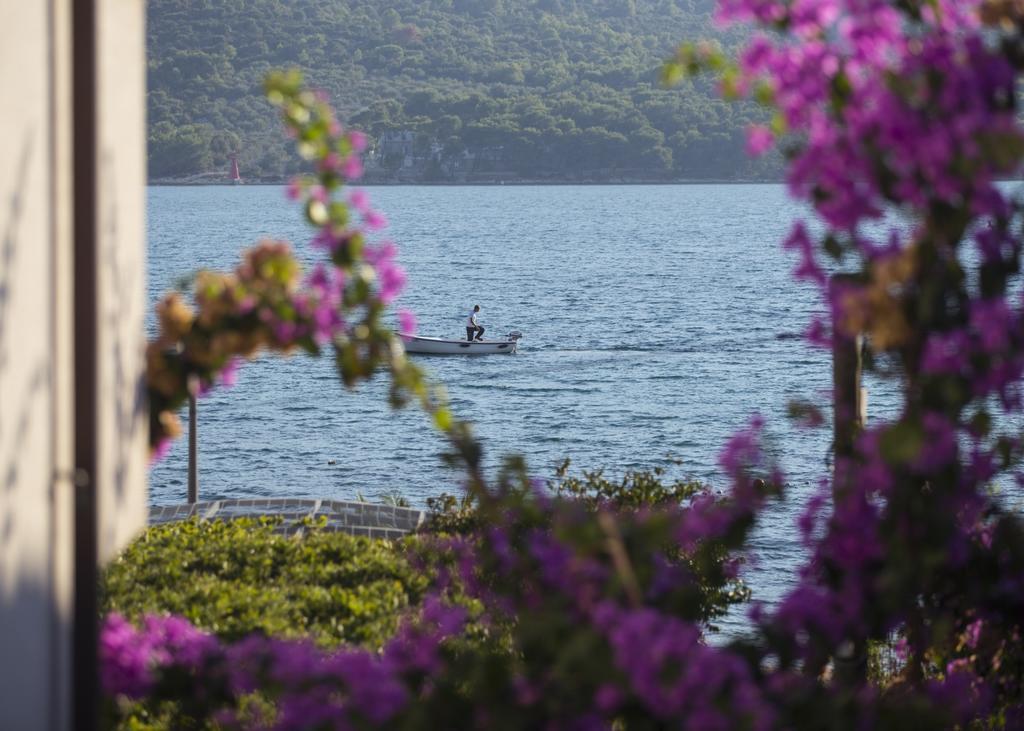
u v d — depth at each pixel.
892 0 7.52
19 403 7.29
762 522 42.00
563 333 110.38
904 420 7.53
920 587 8.86
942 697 9.42
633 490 15.91
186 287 9.35
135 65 9.85
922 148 7.08
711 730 7.03
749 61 7.54
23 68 7.33
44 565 7.64
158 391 9.73
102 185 8.84
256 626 11.36
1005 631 9.69
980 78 7.30
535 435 67.56
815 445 59.75
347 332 9.10
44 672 7.66
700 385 83.12
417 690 8.73
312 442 65.44
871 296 7.44
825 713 7.86
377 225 8.94
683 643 7.23
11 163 7.20
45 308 7.61
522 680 7.81
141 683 9.03
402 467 59.88
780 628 8.82
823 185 7.52
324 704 8.30
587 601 8.18
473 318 97.50
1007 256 7.54
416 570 13.77
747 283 157.75
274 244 9.22
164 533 14.89
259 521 16.77
